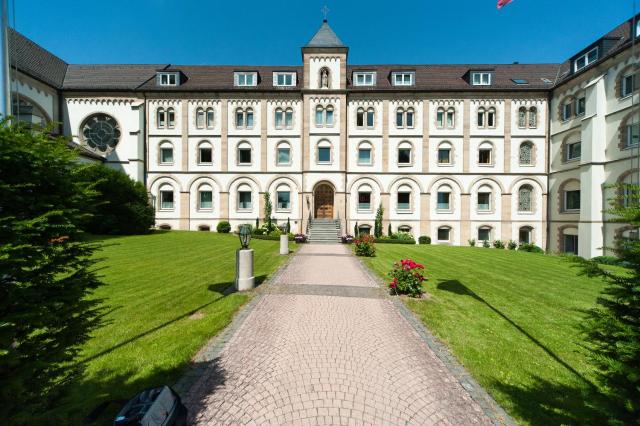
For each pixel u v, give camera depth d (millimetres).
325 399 3943
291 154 26359
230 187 26453
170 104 26359
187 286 8922
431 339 5793
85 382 4070
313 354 5109
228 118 26422
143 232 21547
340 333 5980
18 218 2594
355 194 26172
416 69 29359
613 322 2912
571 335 6062
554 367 4820
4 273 2391
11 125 2707
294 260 13969
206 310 7004
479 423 3580
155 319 6359
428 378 4477
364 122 26172
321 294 8570
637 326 2848
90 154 23750
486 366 4820
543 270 12734
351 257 15195
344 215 25859
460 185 25859
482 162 26109
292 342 5547
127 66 29328
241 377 4387
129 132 25828
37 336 2771
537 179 25391
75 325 3045
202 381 4254
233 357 4953
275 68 29438
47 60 26281
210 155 26688
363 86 26406
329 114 26109
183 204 26391
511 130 25609
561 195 24062
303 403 3855
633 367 2713
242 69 29406
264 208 26375
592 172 19719
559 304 8055
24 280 2547
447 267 13148
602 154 19562
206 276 10148
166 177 26359
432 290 9266
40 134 2688
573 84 22734
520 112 25656
